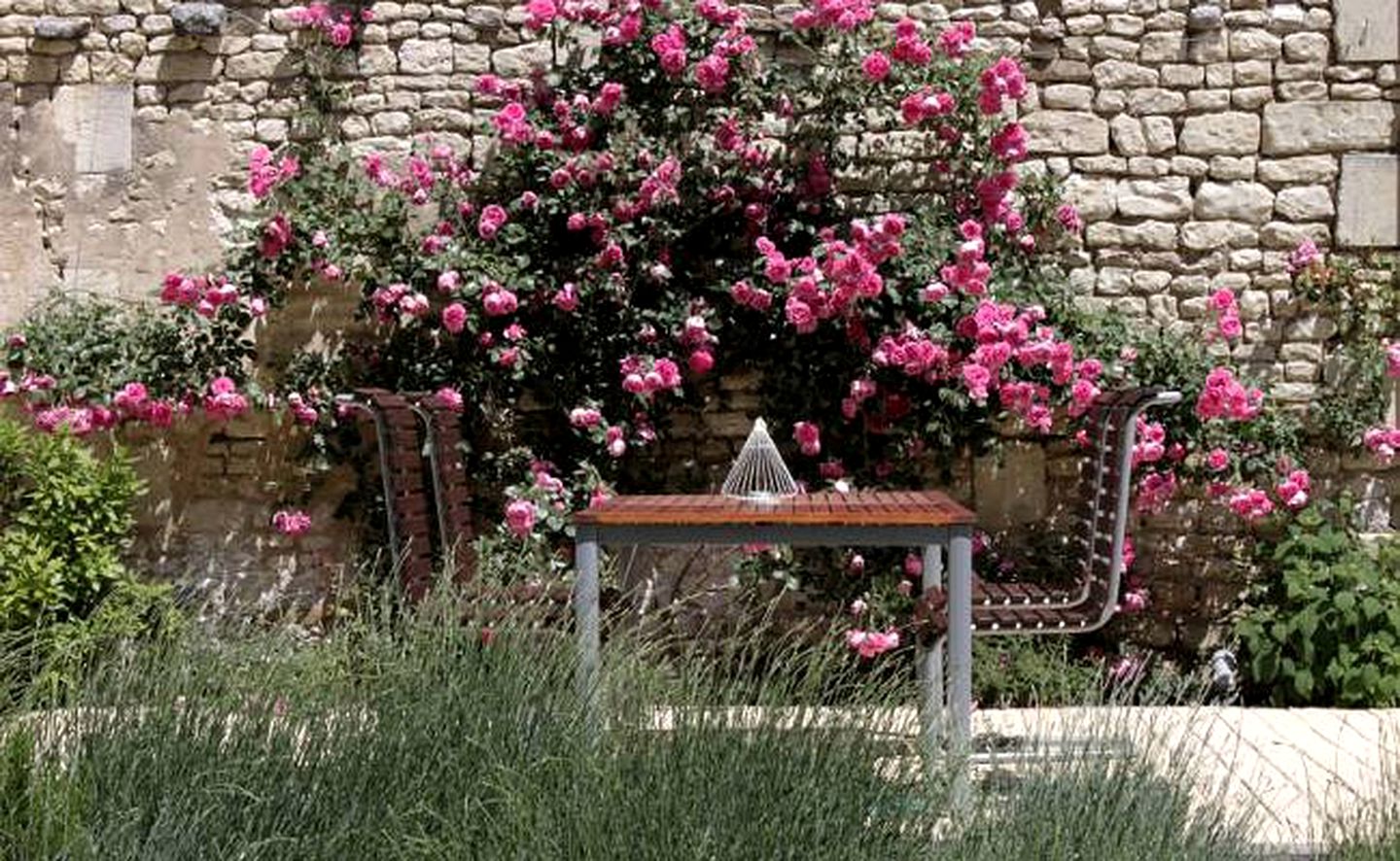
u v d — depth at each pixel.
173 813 3.12
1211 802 3.67
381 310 7.21
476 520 7.23
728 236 7.36
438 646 3.68
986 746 4.29
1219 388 6.89
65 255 7.48
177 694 3.42
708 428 7.38
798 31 7.35
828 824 3.16
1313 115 7.41
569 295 7.09
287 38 7.46
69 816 3.07
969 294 7.05
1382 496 7.36
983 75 7.13
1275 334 7.38
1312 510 7.11
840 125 7.34
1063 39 7.44
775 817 3.13
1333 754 5.52
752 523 4.51
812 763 3.30
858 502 4.89
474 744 3.39
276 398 7.33
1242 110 7.42
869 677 3.85
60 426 7.04
